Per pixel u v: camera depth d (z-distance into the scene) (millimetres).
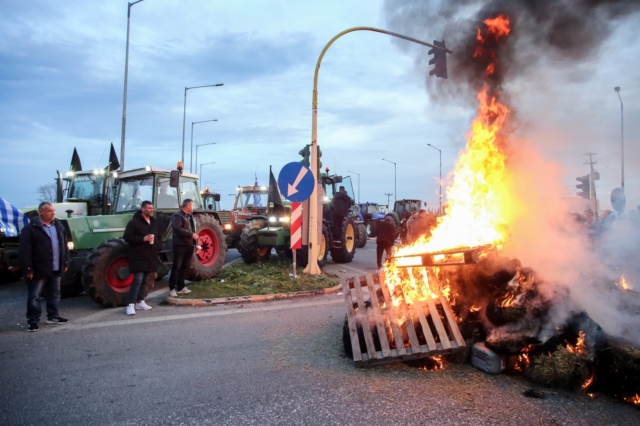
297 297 7867
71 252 7750
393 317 4426
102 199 11883
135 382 3975
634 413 3293
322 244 11719
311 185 8805
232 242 14812
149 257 6859
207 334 5531
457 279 4535
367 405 3447
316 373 4141
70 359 4625
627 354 3457
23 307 7422
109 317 6535
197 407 3455
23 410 3422
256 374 4141
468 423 3143
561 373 3613
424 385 3814
